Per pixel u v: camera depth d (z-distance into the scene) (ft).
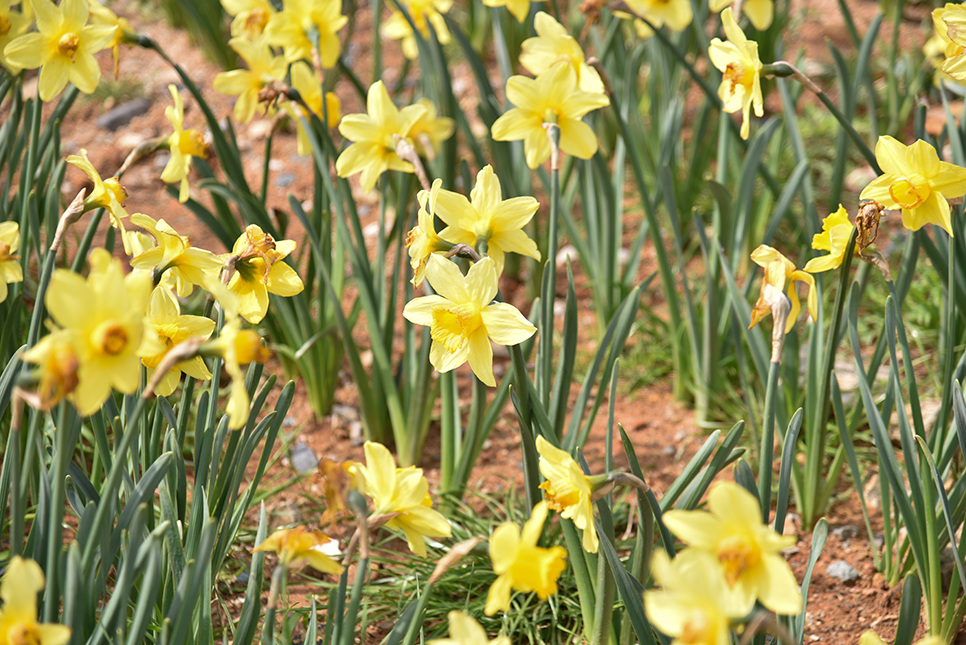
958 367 6.92
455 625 3.83
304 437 10.03
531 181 11.48
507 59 12.01
